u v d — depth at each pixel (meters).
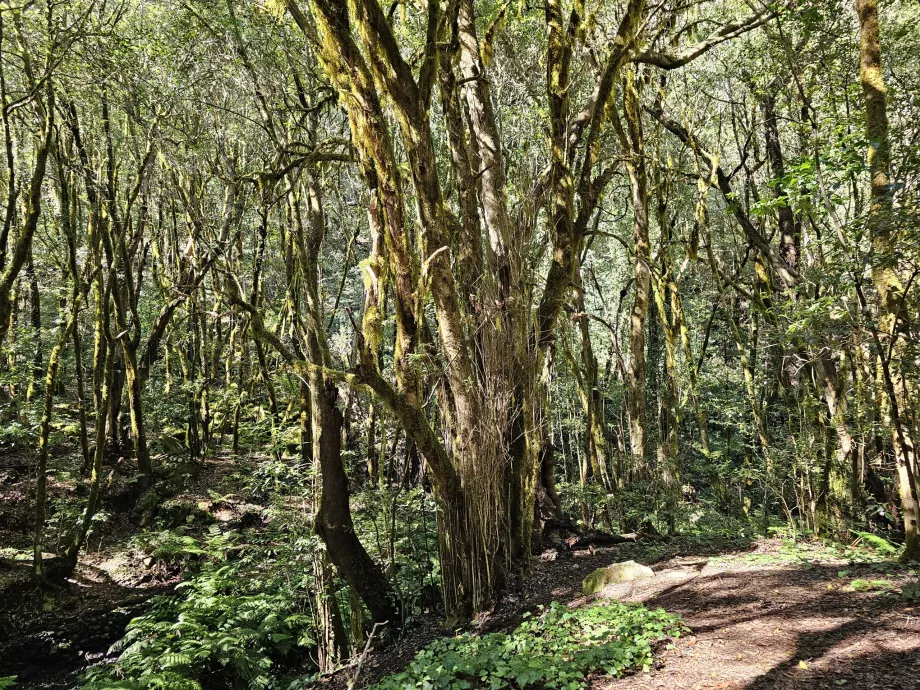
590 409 9.37
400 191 5.04
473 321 6.29
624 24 7.20
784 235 10.03
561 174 7.07
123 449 14.38
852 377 8.91
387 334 14.19
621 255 17.00
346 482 6.67
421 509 7.40
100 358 11.81
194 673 6.04
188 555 11.05
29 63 9.12
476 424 5.86
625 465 10.10
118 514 12.28
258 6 7.95
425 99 5.41
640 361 9.49
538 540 7.67
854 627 3.96
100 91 10.11
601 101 7.42
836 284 5.25
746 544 7.25
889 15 8.86
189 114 10.32
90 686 5.52
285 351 6.41
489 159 6.96
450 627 5.83
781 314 6.72
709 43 8.07
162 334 14.87
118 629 9.10
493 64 9.41
